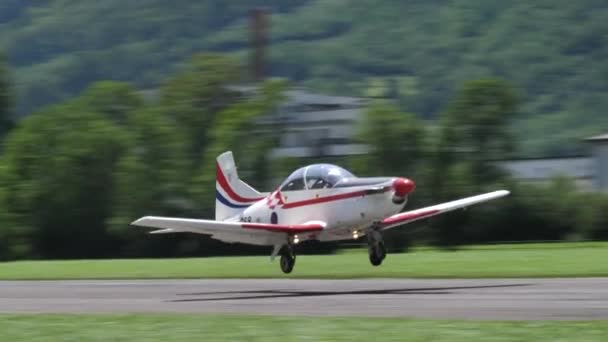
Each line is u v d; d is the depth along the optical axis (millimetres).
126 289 93562
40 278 114625
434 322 55219
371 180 84562
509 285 80125
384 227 89062
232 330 55719
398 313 61625
